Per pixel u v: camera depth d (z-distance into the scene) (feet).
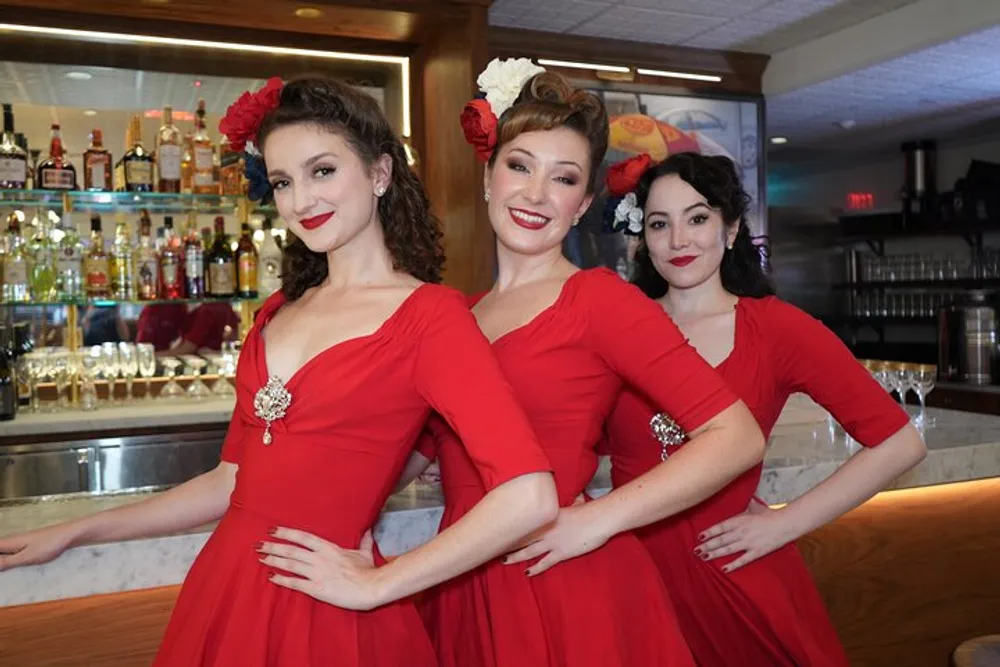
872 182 26.84
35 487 11.62
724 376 5.51
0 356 11.84
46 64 12.57
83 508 5.58
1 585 4.52
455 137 12.72
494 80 4.91
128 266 13.21
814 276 26.22
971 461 7.13
